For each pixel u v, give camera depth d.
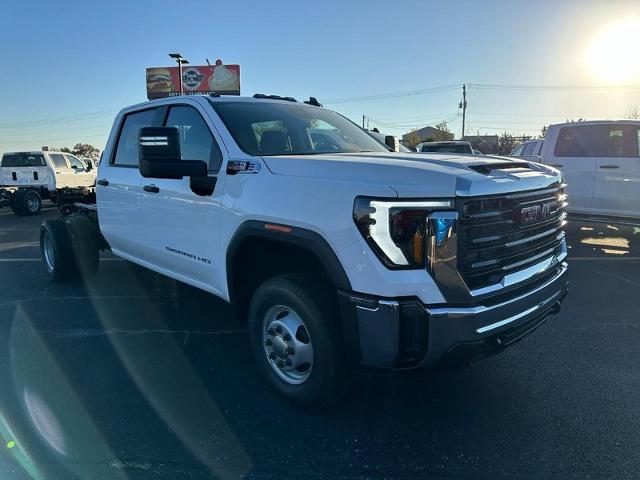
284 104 4.42
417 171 2.69
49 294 5.89
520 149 14.88
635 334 4.55
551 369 3.86
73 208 7.95
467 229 2.66
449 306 2.63
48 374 3.80
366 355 2.73
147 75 44.16
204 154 3.90
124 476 2.65
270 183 3.19
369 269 2.63
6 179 17.83
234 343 4.40
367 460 2.78
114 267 7.29
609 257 7.81
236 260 3.54
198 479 2.63
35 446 2.89
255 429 3.06
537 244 3.15
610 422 3.13
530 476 2.63
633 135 8.28
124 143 5.12
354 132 4.62
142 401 3.40
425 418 3.19
